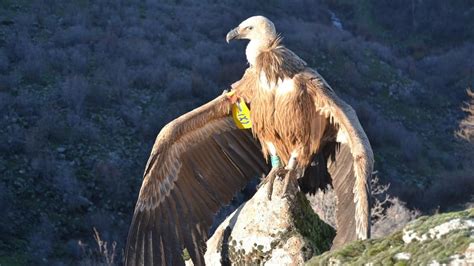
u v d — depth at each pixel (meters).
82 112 33.56
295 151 7.27
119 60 38.66
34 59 36.69
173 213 7.38
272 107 7.24
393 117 42.25
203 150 7.50
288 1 53.66
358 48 46.91
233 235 7.05
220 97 7.49
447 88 46.69
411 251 4.87
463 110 41.97
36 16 41.53
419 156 37.75
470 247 4.60
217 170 7.57
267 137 7.42
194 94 37.12
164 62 39.59
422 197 33.69
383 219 20.36
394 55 51.09
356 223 6.51
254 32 7.40
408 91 44.66
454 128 42.03
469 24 56.19
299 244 6.76
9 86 34.56
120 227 28.02
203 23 45.72
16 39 38.59
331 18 55.81
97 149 31.56
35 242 25.92
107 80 36.44
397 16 57.12
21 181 28.75
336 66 44.34
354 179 6.85
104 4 44.62
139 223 7.32
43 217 27.47
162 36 42.94
